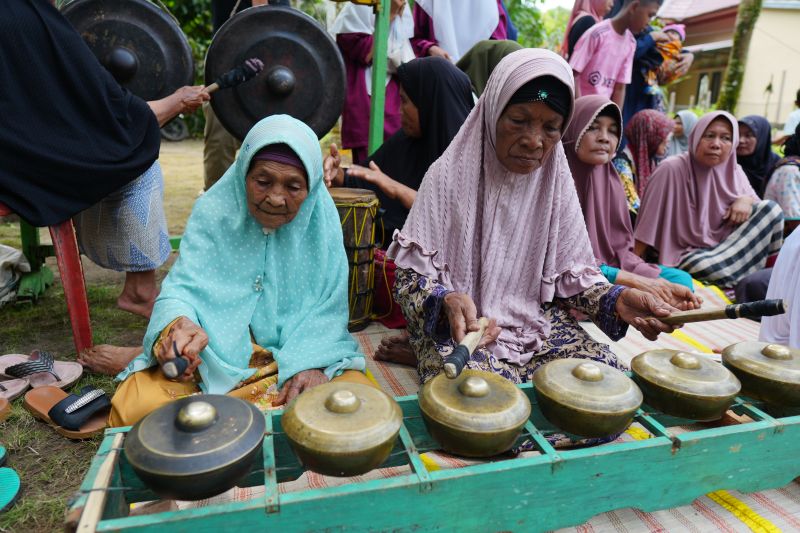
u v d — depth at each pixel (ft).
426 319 5.71
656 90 16.83
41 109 6.42
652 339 5.62
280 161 5.52
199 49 35.65
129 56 8.25
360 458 3.56
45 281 10.82
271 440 4.05
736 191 12.34
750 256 11.75
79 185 6.79
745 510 5.00
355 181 10.03
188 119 39.37
